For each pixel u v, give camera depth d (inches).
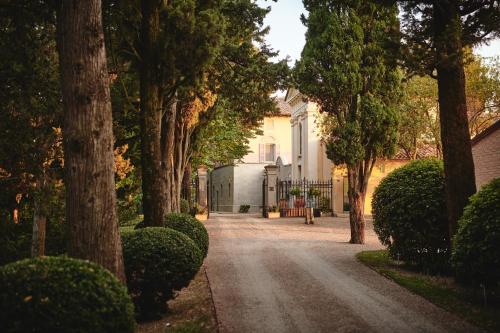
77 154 231.5
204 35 398.9
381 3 438.9
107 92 239.5
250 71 592.1
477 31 394.3
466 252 300.4
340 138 672.4
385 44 412.8
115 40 428.8
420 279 389.7
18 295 151.9
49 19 343.6
